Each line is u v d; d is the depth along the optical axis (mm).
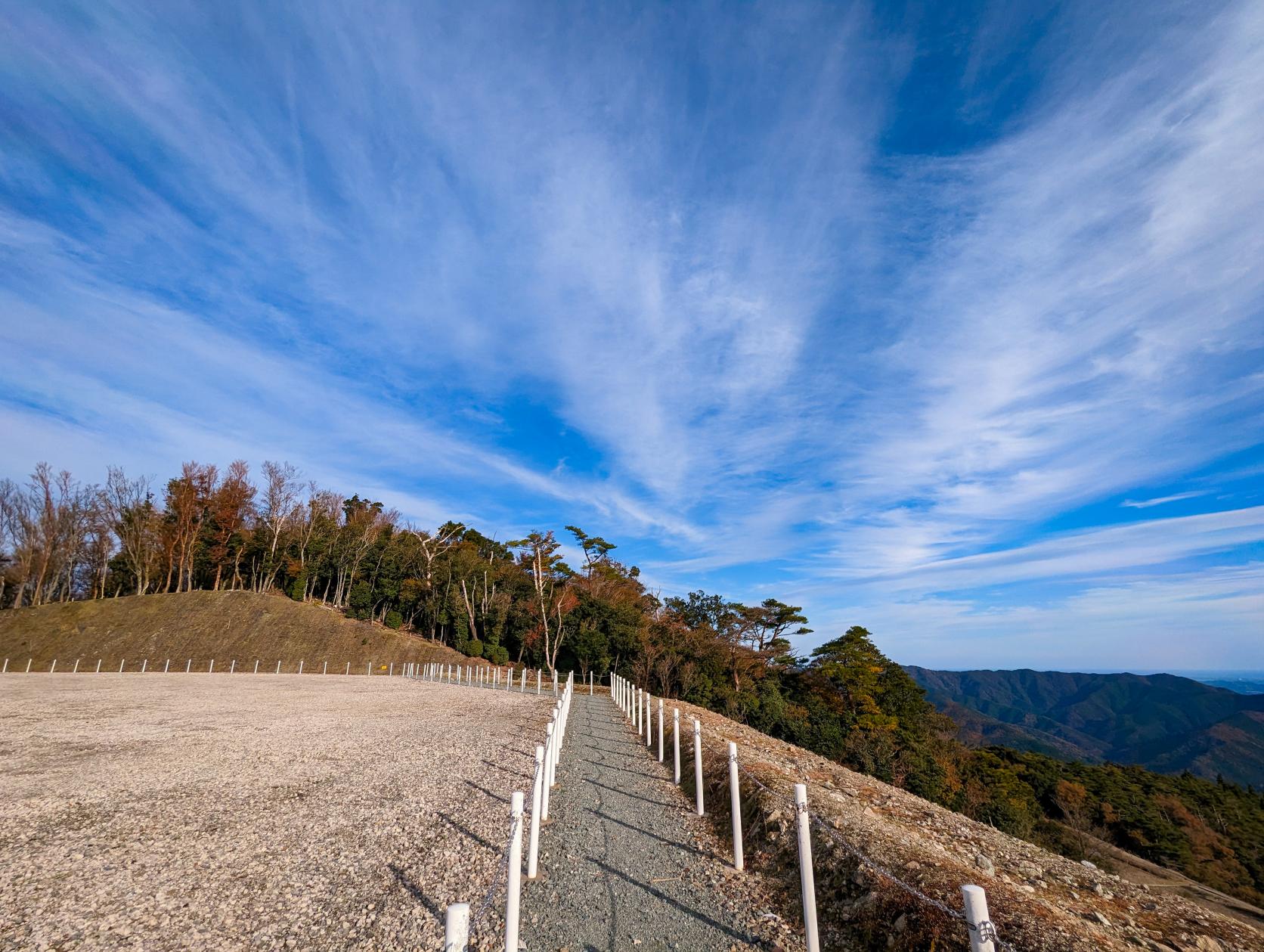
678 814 9820
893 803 11148
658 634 55750
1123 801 52000
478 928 5738
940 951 4699
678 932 5754
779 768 12133
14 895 6312
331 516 75188
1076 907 6430
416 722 20031
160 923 5777
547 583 63750
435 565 66375
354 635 56812
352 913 5996
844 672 53594
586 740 17078
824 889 6324
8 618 55969
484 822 9000
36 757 13258
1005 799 42281
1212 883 40219
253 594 61500
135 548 67000
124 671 49281
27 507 65500
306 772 12180
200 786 10883
